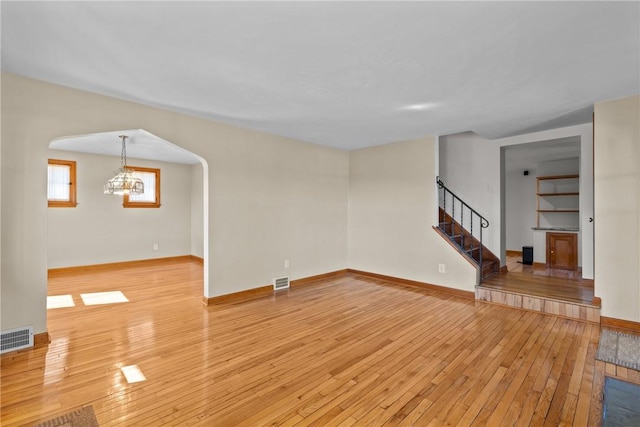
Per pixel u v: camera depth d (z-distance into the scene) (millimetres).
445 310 3906
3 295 2684
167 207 7387
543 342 2965
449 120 4027
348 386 2252
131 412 1949
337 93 3113
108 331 3217
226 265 4281
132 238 6832
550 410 1980
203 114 3824
